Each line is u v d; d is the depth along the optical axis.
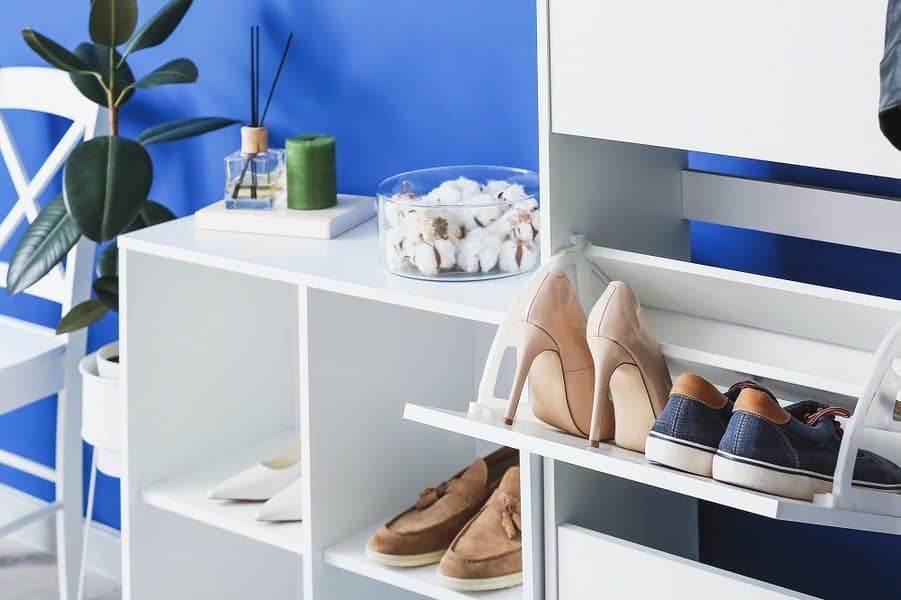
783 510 1.12
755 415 1.17
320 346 1.67
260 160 1.86
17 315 2.69
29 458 2.77
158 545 1.95
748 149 1.25
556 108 1.39
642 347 1.33
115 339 2.54
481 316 1.48
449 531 1.70
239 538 2.09
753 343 1.40
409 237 1.59
